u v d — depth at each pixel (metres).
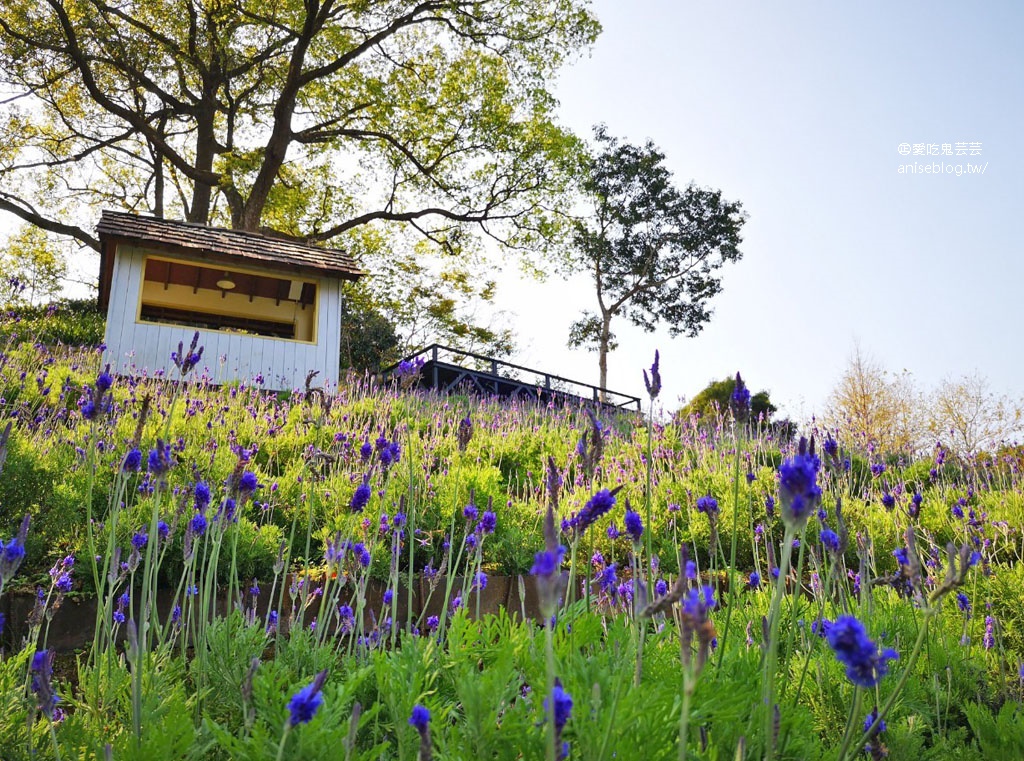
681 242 40.47
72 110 29.84
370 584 4.39
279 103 27.41
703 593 1.22
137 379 10.65
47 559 4.16
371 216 29.62
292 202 30.89
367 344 28.62
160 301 20.39
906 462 9.98
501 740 1.67
